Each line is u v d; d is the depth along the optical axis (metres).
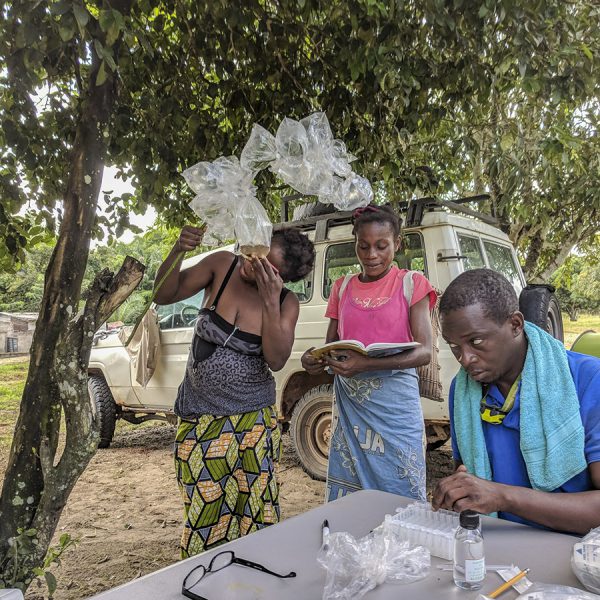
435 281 3.92
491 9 2.47
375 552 1.01
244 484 2.20
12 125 2.96
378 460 2.29
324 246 4.60
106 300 1.96
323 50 3.32
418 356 2.24
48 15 1.92
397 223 2.48
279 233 2.30
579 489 1.32
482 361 1.33
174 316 5.54
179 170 3.49
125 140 3.08
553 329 4.79
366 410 2.32
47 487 1.93
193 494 2.13
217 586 1.01
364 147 3.47
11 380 12.89
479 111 4.26
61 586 2.92
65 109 3.16
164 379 5.46
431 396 2.63
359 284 2.53
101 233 3.40
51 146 3.20
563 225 7.79
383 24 2.82
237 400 2.17
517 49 2.77
